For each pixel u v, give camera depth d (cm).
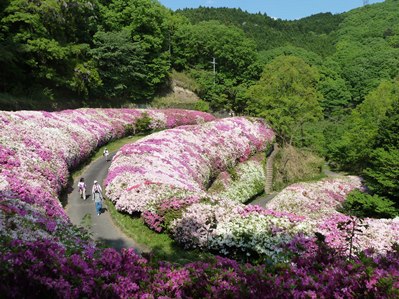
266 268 924
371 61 9538
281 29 15250
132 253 982
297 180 4394
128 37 6391
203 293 793
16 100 4138
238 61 8600
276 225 1730
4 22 4453
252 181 4103
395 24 12350
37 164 2286
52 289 711
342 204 3391
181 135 3894
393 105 3716
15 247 843
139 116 5316
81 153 3275
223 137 4403
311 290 764
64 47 5059
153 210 1961
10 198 1519
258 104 5600
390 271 779
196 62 8912
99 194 2227
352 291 722
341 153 4831
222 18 14225
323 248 952
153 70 7200
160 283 838
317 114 5300
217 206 1928
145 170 2636
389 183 2981
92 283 774
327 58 10638
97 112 4762
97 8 6644
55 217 1647
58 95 5156
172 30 8844
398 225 1745
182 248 1803
